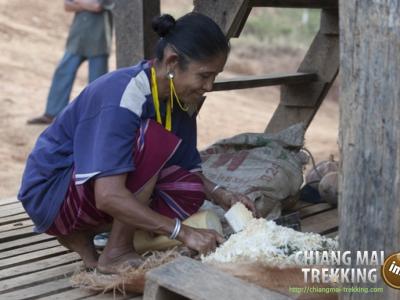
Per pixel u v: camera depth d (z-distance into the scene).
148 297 3.32
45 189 3.81
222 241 3.59
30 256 4.34
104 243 4.36
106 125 3.51
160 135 3.65
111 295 3.71
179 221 3.58
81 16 9.99
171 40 3.52
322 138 11.90
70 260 4.26
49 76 12.88
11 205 5.46
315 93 5.91
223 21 4.86
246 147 5.06
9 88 11.89
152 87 3.63
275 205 4.72
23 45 14.27
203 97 4.09
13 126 10.20
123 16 4.85
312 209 5.25
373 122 2.69
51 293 3.78
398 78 2.61
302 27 17.83
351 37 2.69
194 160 4.09
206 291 3.12
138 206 3.53
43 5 16.56
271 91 14.84
